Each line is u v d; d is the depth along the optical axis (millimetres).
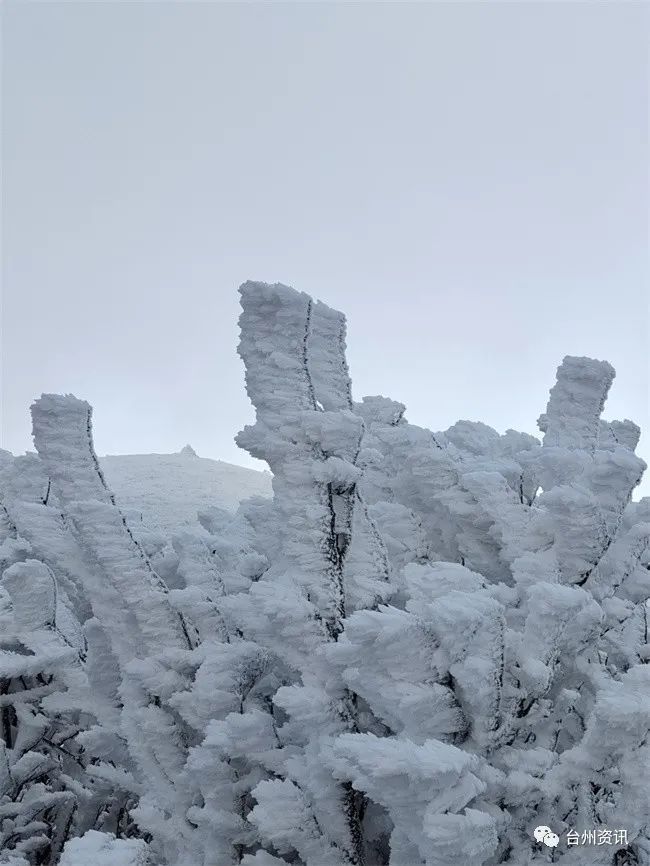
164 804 1822
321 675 1582
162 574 2600
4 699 2422
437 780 1001
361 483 2594
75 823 2615
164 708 1995
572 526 1626
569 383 2549
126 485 18375
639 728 1153
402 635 1191
